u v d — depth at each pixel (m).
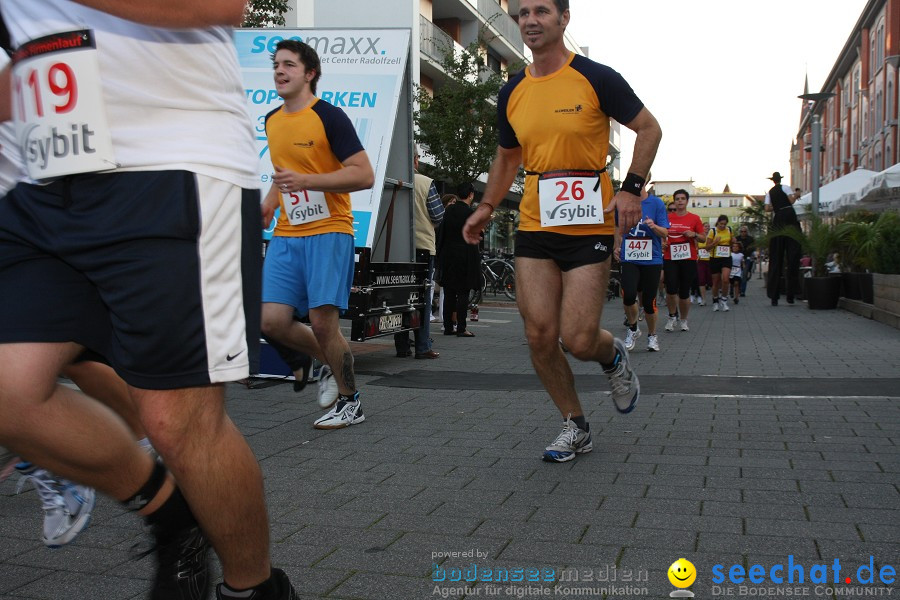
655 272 9.66
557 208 4.30
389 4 30.58
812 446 4.83
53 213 1.94
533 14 4.26
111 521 3.58
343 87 8.88
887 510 3.63
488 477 4.27
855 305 15.84
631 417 5.75
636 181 4.20
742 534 3.34
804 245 18.17
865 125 52.78
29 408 1.86
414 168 9.35
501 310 17.50
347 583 2.89
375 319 8.12
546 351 4.48
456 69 22.34
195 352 1.95
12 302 1.91
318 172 5.27
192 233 1.95
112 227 1.92
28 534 3.42
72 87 1.92
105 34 1.93
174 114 1.99
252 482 2.06
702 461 4.53
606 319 15.36
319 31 9.01
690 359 8.91
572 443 4.57
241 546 2.07
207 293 1.97
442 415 5.92
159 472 2.09
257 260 2.15
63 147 1.93
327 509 3.74
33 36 1.96
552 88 4.32
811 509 3.65
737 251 20.36
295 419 5.81
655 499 3.84
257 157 2.21
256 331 2.13
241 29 8.93
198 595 2.17
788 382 7.16
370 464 4.55
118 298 1.92
